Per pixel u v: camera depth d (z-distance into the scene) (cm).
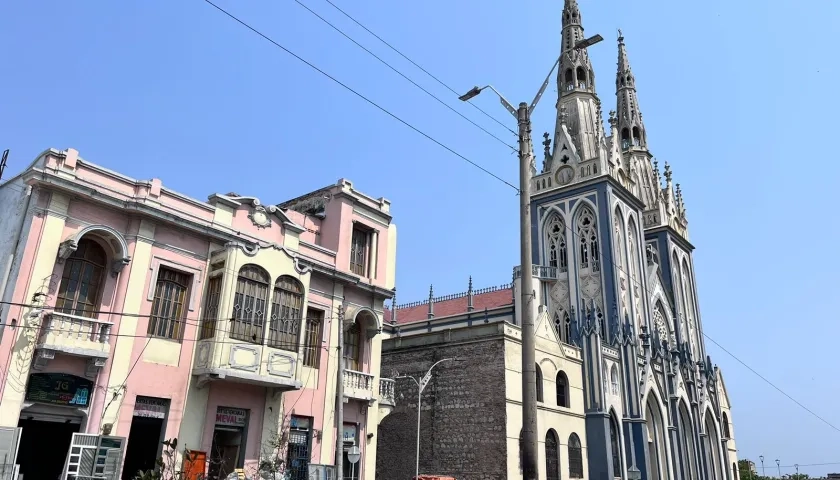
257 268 2386
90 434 1812
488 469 3312
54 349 1836
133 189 2192
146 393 2058
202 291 2292
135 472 2033
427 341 3841
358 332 2914
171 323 2203
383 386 3130
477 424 3441
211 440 2211
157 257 2181
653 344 5353
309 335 2650
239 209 2500
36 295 1847
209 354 2181
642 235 5928
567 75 6312
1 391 1739
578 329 4519
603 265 5216
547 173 5931
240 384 2330
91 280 2033
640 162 7231
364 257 3047
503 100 1769
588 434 4125
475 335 3634
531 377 1377
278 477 2303
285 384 2356
